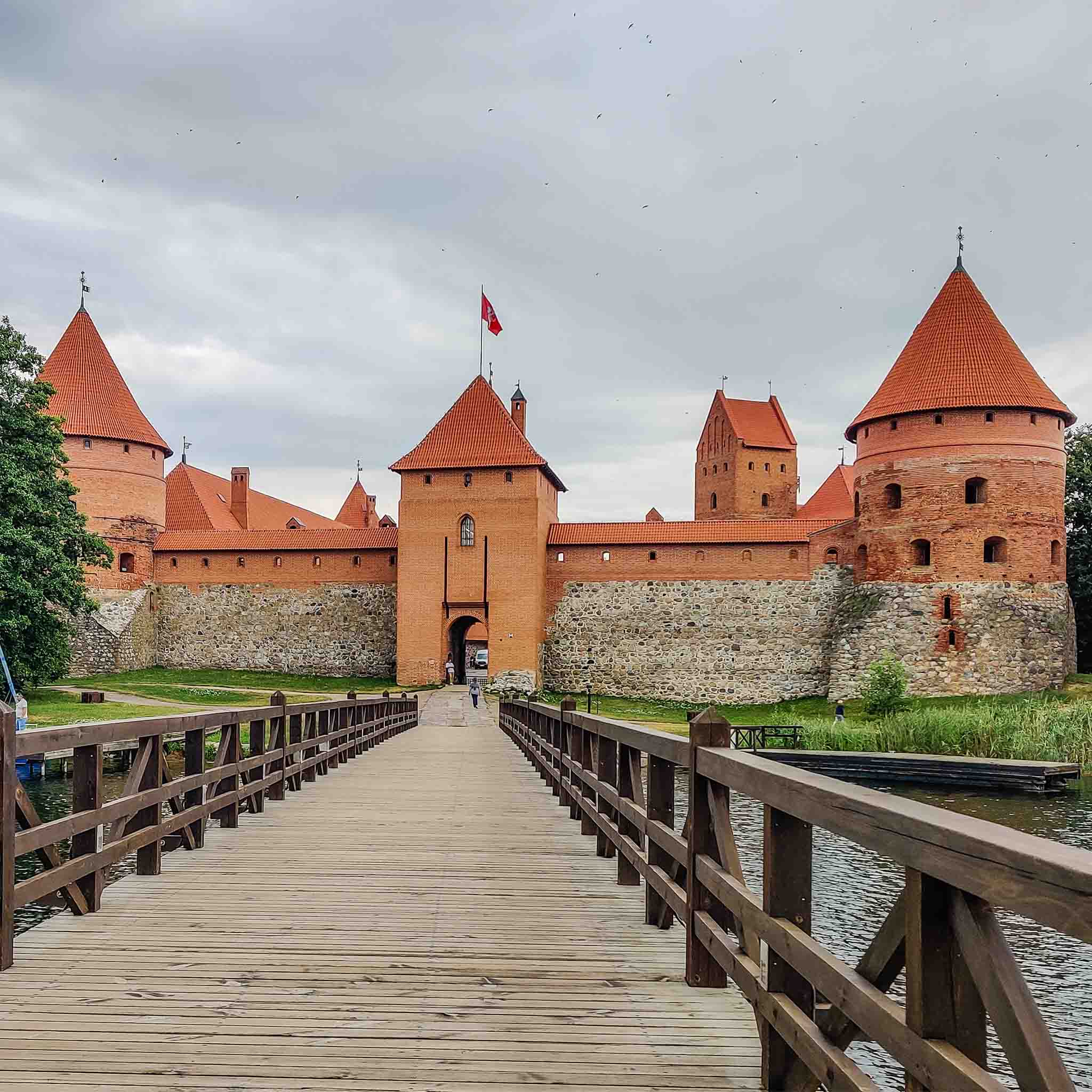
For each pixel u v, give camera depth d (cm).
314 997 469
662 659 4369
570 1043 416
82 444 4578
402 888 703
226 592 4769
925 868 234
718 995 478
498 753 1902
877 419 4041
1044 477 3875
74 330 4775
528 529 4406
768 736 2884
